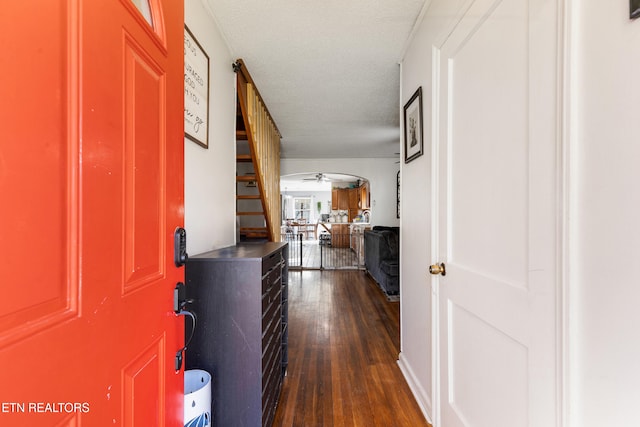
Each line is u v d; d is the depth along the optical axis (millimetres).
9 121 373
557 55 755
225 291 1341
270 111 3537
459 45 1319
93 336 509
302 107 3410
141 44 675
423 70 1794
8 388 368
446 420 1459
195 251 1592
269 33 1973
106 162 548
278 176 4445
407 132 2146
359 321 3336
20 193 387
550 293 779
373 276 5352
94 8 514
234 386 1335
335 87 2861
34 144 407
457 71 1354
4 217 368
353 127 4242
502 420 1003
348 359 2453
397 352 2580
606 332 631
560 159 745
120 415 583
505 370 988
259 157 2873
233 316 1339
